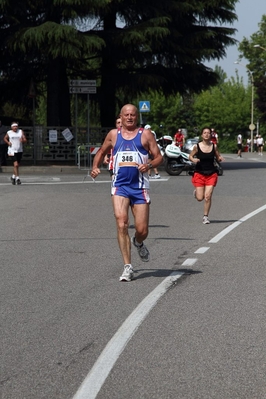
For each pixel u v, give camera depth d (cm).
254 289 1102
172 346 812
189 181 3347
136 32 4022
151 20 4081
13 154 3133
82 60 4466
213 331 872
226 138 13788
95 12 4006
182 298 1043
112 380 705
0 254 1436
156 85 4281
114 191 1167
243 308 984
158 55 4397
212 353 787
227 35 4522
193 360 763
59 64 4369
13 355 786
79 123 5644
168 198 2562
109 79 4431
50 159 4362
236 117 13662
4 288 1123
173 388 683
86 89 4156
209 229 1781
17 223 1903
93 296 1062
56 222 1920
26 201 2447
